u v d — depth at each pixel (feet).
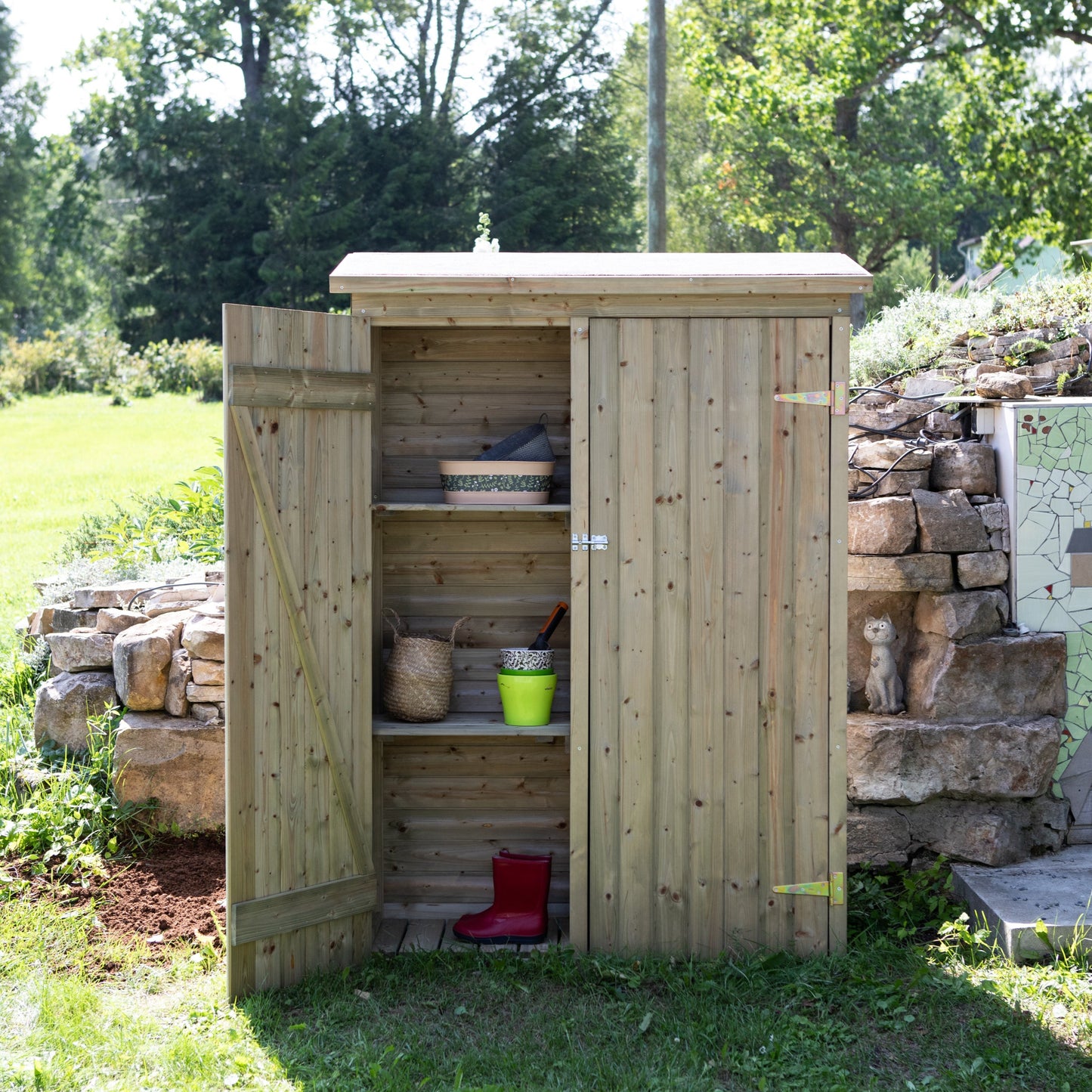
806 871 13.32
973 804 15.05
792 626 13.23
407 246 81.46
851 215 66.85
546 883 14.28
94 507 37.78
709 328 13.09
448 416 15.29
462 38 91.71
